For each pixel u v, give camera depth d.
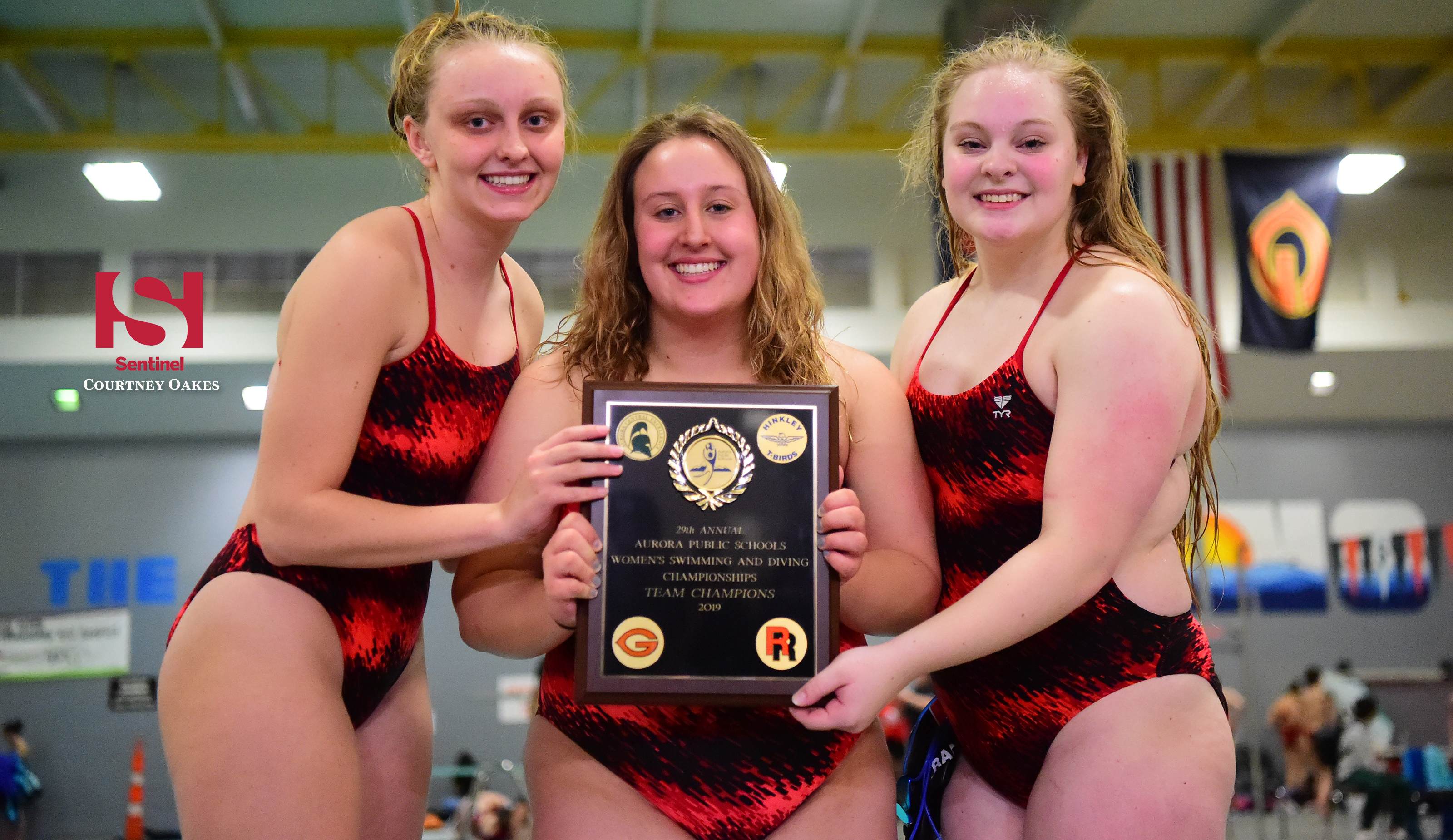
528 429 2.15
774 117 12.00
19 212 10.88
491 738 13.31
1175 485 2.14
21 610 13.45
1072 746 2.02
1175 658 2.04
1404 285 12.41
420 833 2.28
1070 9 10.22
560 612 1.86
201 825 1.83
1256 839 10.02
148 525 13.73
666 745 1.94
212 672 1.90
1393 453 15.29
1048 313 2.05
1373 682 13.38
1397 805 9.98
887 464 2.12
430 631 13.56
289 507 1.92
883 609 2.01
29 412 12.45
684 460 1.89
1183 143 11.09
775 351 2.13
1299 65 11.30
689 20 10.53
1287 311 9.77
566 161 11.40
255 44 10.50
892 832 2.01
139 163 10.09
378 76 11.20
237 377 11.31
